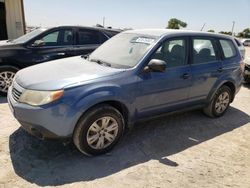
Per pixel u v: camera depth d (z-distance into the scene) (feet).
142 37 14.47
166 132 15.11
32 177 10.37
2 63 19.75
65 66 13.21
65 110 10.62
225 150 13.57
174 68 14.14
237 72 17.80
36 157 11.71
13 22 37.24
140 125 15.78
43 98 10.57
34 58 20.65
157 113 14.02
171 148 13.38
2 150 12.06
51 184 10.03
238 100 22.59
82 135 11.30
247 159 12.84
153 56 13.28
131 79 12.34
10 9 36.68
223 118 17.93
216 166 12.05
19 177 10.32
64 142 11.34
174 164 11.95
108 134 12.14
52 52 21.34
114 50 14.62
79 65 13.34
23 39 21.61
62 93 10.61
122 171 11.15
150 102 13.38
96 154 12.04
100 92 11.28
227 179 11.16
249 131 16.08
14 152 11.96
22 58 20.18
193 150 13.34
